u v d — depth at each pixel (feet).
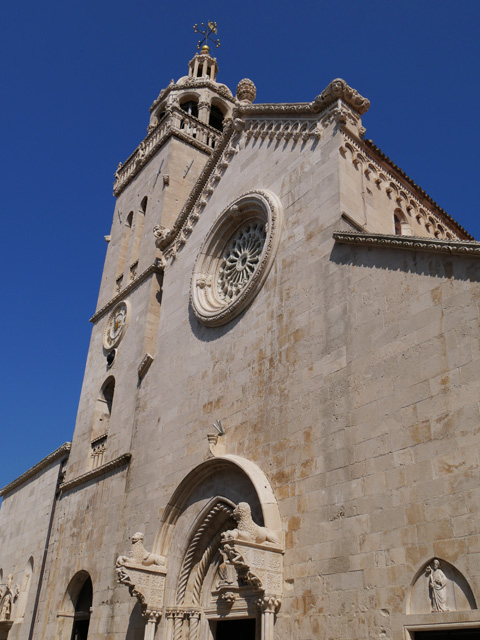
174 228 94.02
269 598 49.62
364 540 45.39
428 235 80.23
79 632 82.02
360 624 43.34
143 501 73.77
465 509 39.78
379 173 72.69
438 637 39.22
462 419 42.14
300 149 72.59
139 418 82.28
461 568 38.70
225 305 75.31
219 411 67.10
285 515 53.21
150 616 62.90
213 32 149.18
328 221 62.80
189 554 63.62
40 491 112.68
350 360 52.95
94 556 79.46
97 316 112.98
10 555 116.78
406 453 44.91
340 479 49.26
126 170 132.57
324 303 58.54
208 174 91.25
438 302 47.26
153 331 93.09
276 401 59.52
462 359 43.75
